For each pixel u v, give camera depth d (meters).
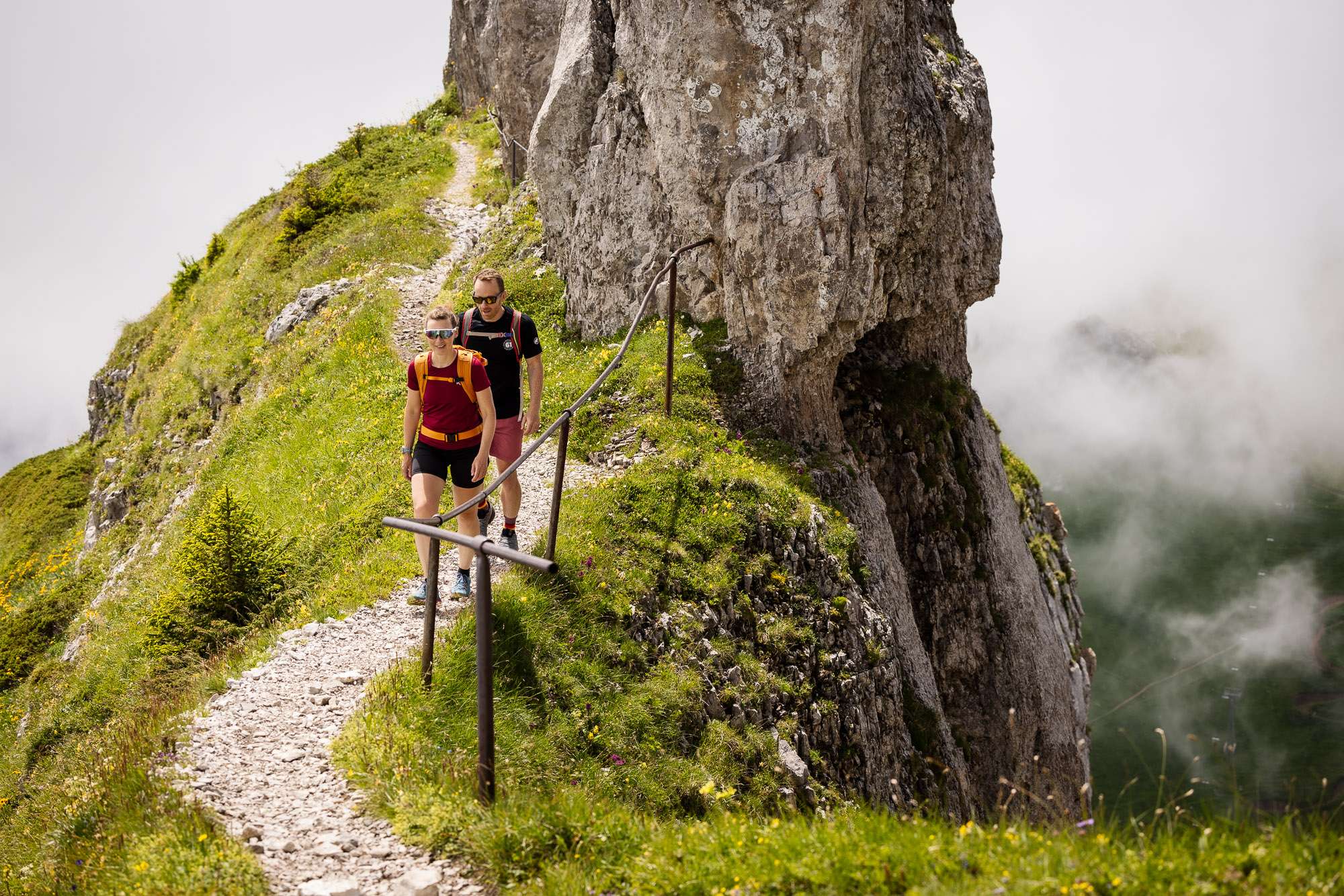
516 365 11.34
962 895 4.99
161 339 41.16
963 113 21.42
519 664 10.33
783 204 18.05
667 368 17.66
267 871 6.57
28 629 27.25
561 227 24.00
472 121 45.69
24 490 45.56
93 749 11.43
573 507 14.32
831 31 17.58
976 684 21.55
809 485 17.28
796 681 13.87
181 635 14.25
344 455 19.19
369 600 11.99
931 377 23.42
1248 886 4.76
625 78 21.14
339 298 28.42
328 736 8.62
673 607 13.02
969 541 22.19
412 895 6.26
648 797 10.09
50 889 6.68
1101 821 5.60
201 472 23.62
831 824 6.18
